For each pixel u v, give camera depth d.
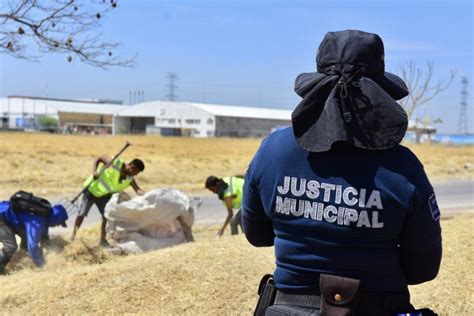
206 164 24.77
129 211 7.73
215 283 5.16
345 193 2.07
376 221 2.05
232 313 4.73
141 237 7.81
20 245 7.62
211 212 13.42
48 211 7.45
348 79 2.10
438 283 5.07
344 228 2.07
